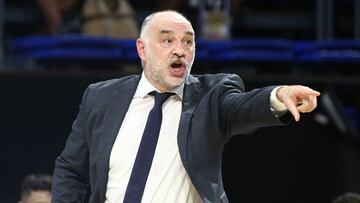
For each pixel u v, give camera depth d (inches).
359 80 600.7
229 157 583.5
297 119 257.4
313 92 259.8
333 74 634.2
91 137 320.8
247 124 288.8
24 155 559.5
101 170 310.3
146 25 316.5
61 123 563.2
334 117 598.9
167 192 301.7
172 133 308.5
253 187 586.2
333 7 743.1
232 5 745.6
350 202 448.5
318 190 596.7
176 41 307.0
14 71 552.7
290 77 588.4
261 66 622.8
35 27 721.6
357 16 741.3
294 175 592.7
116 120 315.3
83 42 586.9
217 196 301.3
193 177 299.0
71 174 334.3
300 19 773.9
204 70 613.9
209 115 303.6
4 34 706.2
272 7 780.0
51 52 587.2
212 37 655.1
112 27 631.8
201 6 668.7
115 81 331.3
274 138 590.2
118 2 639.8
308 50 630.5
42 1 684.1
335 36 750.5
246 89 582.6
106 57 590.9
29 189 478.9
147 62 313.0
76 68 589.9
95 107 323.3
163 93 315.0
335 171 598.5
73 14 665.0
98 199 314.7
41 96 560.1
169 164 304.0
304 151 594.2
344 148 599.8
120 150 309.0
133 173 304.3
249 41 616.1
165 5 726.5
